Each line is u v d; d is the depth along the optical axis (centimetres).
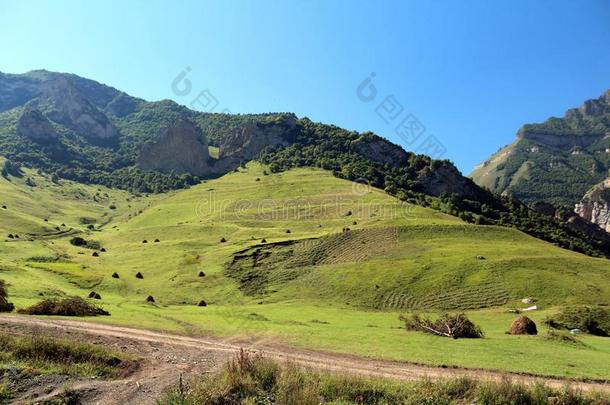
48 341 2469
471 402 2006
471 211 16275
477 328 4134
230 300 7138
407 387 2102
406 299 6900
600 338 4612
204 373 2366
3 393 1909
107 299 6169
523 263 7769
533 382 2266
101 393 2002
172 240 11856
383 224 10519
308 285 7669
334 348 3120
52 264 8225
